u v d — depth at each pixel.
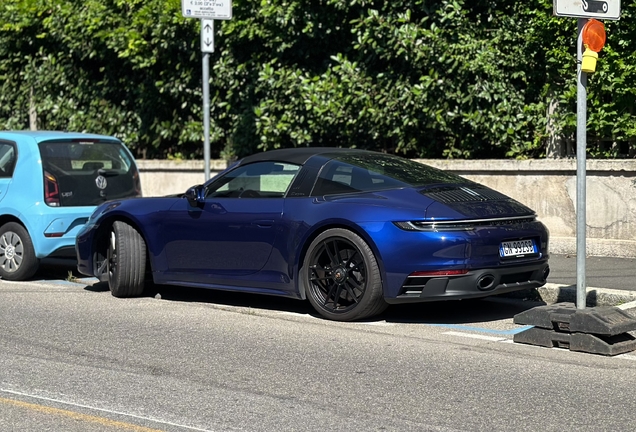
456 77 13.16
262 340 7.73
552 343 7.47
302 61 14.95
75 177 11.26
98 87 17.59
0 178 11.33
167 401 5.96
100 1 16.44
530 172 12.34
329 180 8.71
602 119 12.07
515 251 8.23
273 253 8.73
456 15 13.28
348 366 6.84
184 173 16.06
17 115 18.88
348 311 8.31
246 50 15.31
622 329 7.25
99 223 10.03
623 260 11.35
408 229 7.96
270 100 14.77
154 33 15.64
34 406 5.87
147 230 9.65
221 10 12.19
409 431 5.35
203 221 9.21
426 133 13.79
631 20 11.89
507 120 13.06
